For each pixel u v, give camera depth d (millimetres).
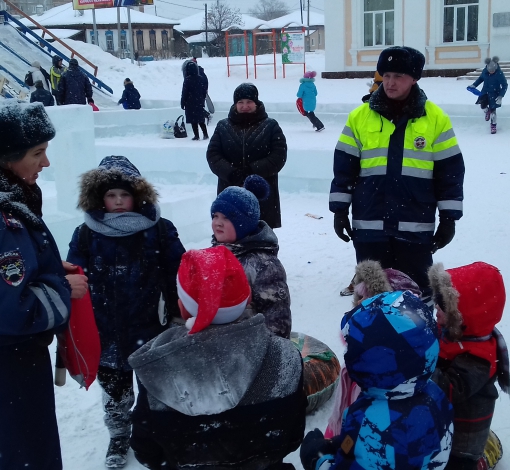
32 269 1948
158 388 1933
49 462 2168
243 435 2008
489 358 2385
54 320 1994
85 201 2816
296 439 2180
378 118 3545
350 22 23594
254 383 2012
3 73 19141
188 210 6352
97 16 54344
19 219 2008
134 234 2848
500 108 13805
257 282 2559
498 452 2768
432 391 2086
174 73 26172
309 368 3314
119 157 2959
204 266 1954
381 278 2621
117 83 24031
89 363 2334
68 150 5637
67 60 21688
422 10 22344
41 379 2117
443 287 2359
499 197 7805
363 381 2010
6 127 1998
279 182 8633
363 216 3650
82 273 2297
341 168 3684
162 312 2850
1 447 2049
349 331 2014
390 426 1973
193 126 14547
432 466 2027
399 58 3334
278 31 49656
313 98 14492
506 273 5211
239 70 28609
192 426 1979
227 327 1969
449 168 3496
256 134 4520
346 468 2043
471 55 22062
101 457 3043
